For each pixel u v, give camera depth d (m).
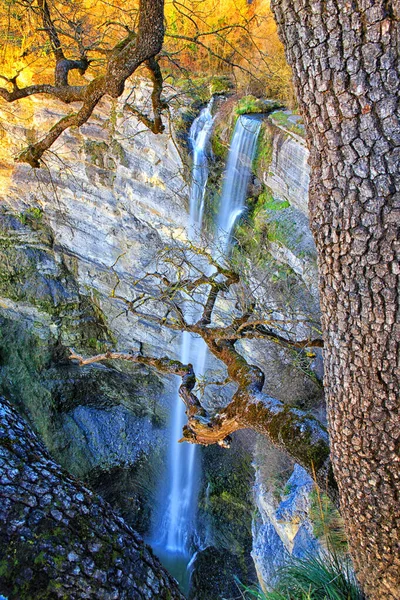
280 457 9.16
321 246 2.23
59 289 15.91
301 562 3.74
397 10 1.66
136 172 11.95
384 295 2.03
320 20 1.81
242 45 10.43
